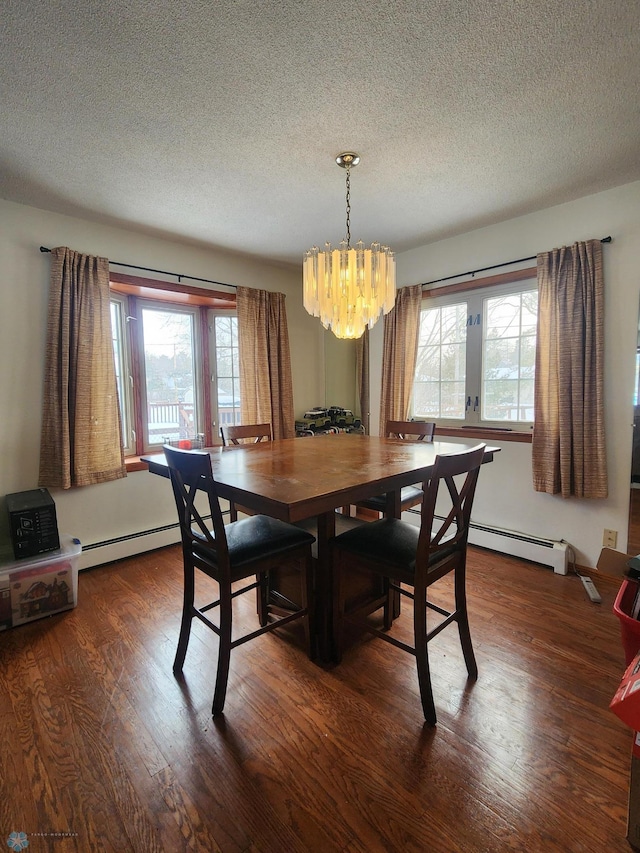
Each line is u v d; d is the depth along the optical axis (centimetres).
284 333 376
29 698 156
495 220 279
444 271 318
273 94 154
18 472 246
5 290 237
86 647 188
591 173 217
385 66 141
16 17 119
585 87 152
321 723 143
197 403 357
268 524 181
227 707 151
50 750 133
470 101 160
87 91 150
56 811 113
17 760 129
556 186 231
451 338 324
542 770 124
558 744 133
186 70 141
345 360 421
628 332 233
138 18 120
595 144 190
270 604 210
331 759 128
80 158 196
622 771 123
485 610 215
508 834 106
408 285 343
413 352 336
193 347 354
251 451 218
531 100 160
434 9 119
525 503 281
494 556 285
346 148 191
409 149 192
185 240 306
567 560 256
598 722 142
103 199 238
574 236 249
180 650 169
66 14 118
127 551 289
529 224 269
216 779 122
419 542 140
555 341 254
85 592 241
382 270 204
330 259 201
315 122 172
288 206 251
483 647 184
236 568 151
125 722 144
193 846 104
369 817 111
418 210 261
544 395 260
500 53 136
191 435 354
